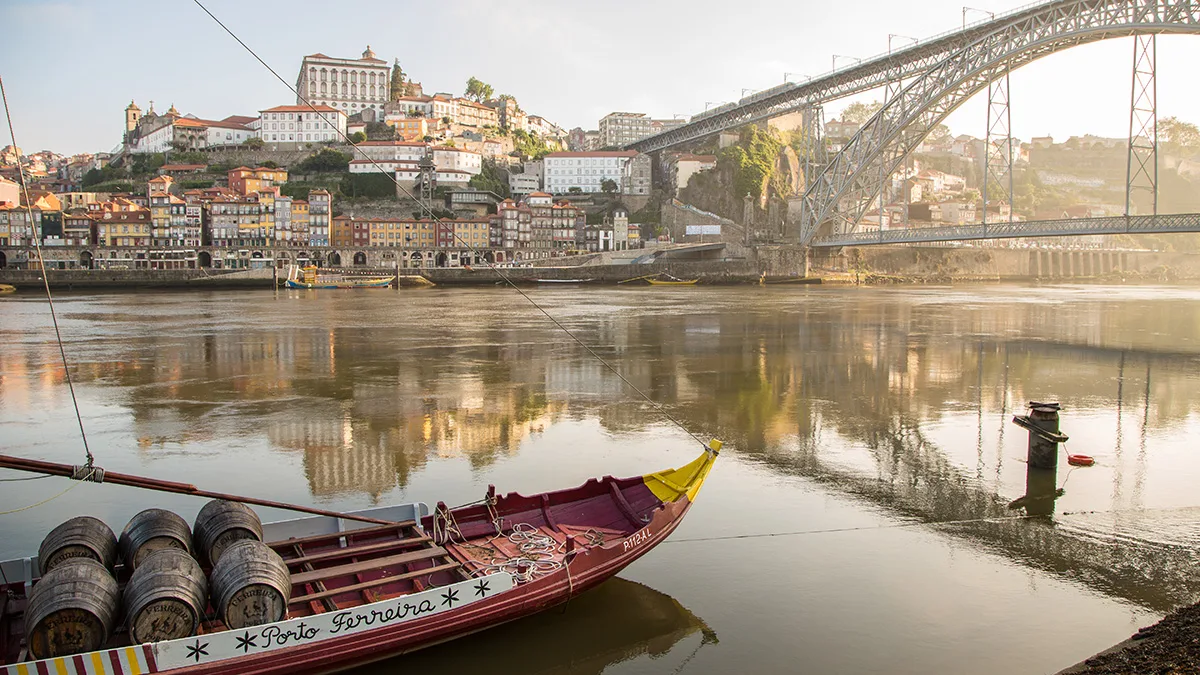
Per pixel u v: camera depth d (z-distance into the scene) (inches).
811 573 570.3
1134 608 520.1
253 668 397.4
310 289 4623.5
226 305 3208.7
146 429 1002.1
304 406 1139.9
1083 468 832.3
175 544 458.0
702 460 618.8
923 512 695.7
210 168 6850.4
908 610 515.8
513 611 470.0
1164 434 980.6
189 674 383.2
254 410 1113.4
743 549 612.4
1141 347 1852.9
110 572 451.2
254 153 7150.6
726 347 1807.3
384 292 4370.1
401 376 1393.9
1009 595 537.0
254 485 775.1
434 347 1793.8
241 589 406.6
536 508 570.3
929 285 5762.8
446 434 974.4
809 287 5177.2
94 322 2393.0
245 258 5418.3
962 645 473.4
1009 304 3393.2
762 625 498.0
